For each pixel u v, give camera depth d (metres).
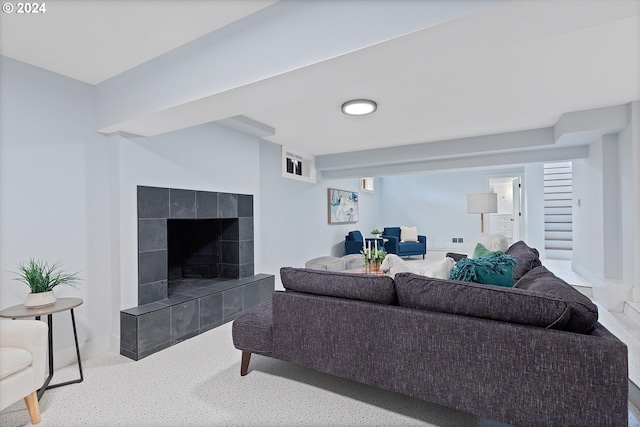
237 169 3.98
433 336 1.70
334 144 5.07
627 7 1.23
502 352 1.55
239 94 2.03
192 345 2.95
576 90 2.97
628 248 3.56
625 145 3.51
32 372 1.79
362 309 1.90
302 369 2.46
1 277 2.24
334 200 6.86
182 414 1.91
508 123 3.98
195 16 1.85
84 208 2.71
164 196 3.13
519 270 2.75
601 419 1.38
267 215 4.80
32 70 2.40
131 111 2.48
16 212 2.32
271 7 1.78
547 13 1.27
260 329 2.27
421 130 4.25
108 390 2.18
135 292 2.91
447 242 8.87
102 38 2.05
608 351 1.36
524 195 7.78
